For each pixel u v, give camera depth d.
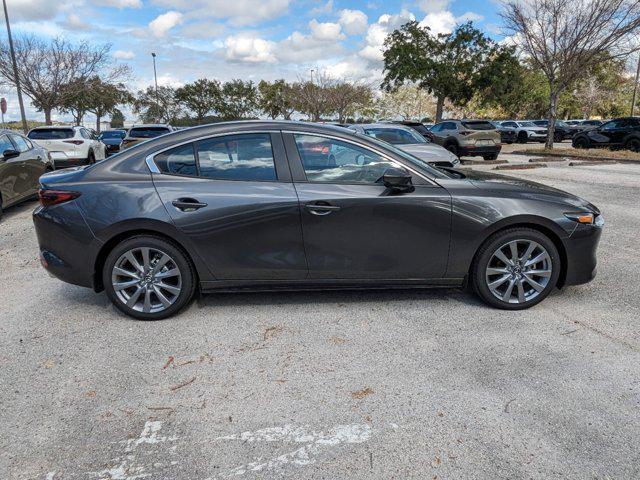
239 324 3.73
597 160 15.73
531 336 3.47
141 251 3.71
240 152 3.76
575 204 3.84
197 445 2.39
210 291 3.83
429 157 8.74
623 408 2.63
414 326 3.65
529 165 14.11
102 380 2.98
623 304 4.04
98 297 4.36
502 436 2.42
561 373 2.98
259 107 47.94
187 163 3.75
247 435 2.46
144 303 3.78
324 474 2.19
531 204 3.74
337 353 3.27
